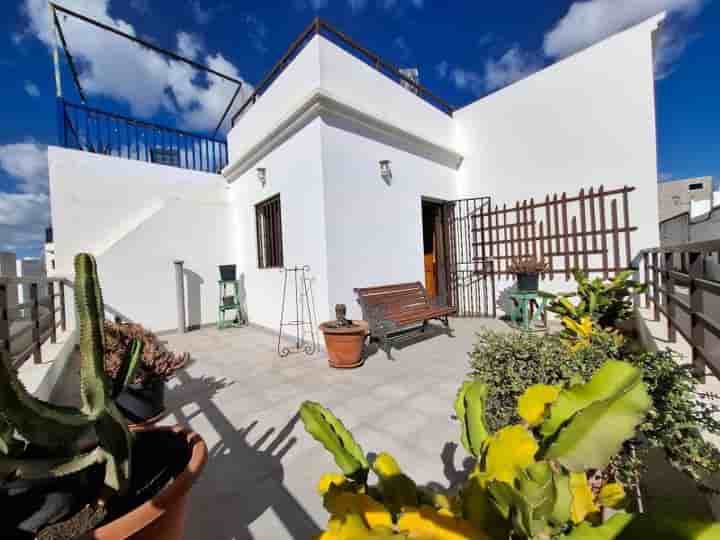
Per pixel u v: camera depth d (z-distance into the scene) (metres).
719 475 1.08
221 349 4.23
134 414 2.17
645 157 4.24
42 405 0.91
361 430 2.05
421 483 1.55
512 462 0.71
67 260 4.93
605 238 4.49
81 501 1.03
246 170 5.66
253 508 1.44
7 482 0.98
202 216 5.93
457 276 6.00
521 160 5.30
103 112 5.73
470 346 3.94
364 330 3.32
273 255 5.12
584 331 2.00
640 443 1.23
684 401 1.15
